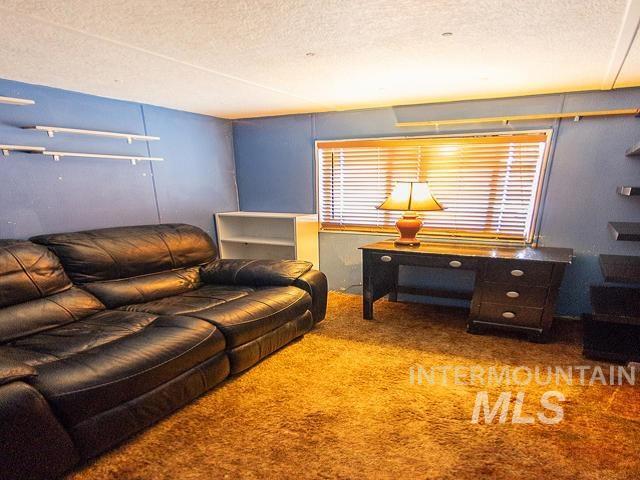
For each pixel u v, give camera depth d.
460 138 2.90
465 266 2.52
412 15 1.37
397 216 3.30
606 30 1.48
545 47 1.69
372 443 1.51
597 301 2.26
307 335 2.62
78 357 1.46
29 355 1.51
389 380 1.99
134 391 1.49
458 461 1.41
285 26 1.46
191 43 1.63
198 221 3.50
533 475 1.33
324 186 3.55
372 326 2.77
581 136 2.56
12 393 1.16
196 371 1.78
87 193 2.56
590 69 2.01
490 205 2.93
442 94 2.66
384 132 3.18
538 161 2.73
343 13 1.34
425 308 3.17
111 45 1.64
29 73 2.02
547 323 2.38
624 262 2.36
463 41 1.63
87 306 2.09
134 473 1.37
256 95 2.69
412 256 2.66
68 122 2.43
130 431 1.50
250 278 2.68
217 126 3.63
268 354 2.23
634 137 2.43
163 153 3.10
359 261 3.53
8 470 1.14
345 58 1.86
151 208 3.04
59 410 1.27
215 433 1.59
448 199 3.07
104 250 2.31
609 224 2.47
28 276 1.90
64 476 1.35
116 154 2.73
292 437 1.56
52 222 2.37
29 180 2.23
